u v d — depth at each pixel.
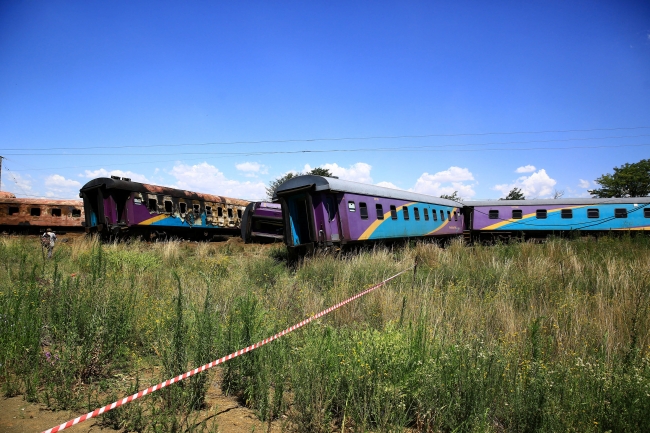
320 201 14.80
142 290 8.24
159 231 23.31
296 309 7.21
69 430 3.70
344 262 12.07
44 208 27.88
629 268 9.93
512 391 4.22
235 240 24.53
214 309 6.41
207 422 3.98
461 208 29.42
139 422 3.81
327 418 3.87
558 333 5.87
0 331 5.16
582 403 3.87
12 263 11.93
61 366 4.55
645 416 3.64
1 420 3.79
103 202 20.11
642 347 5.38
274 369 4.65
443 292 8.43
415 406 4.23
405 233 20.41
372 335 5.04
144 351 5.72
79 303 6.03
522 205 28.22
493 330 6.40
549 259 12.09
